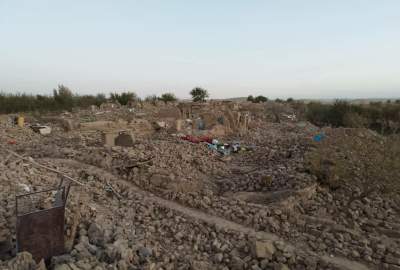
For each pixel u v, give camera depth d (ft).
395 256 20.33
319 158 38.58
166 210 27.12
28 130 63.62
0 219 18.35
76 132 64.69
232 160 49.93
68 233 18.21
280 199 28.96
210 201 28.43
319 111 115.75
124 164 36.55
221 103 112.47
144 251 18.17
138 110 109.50
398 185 32.76
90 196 27.04
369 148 45.52
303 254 20.25
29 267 13.73
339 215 27.27
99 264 14.80
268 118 119.03
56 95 126.41
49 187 25.35
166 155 42.47
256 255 19.75
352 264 19.53
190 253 20.42
